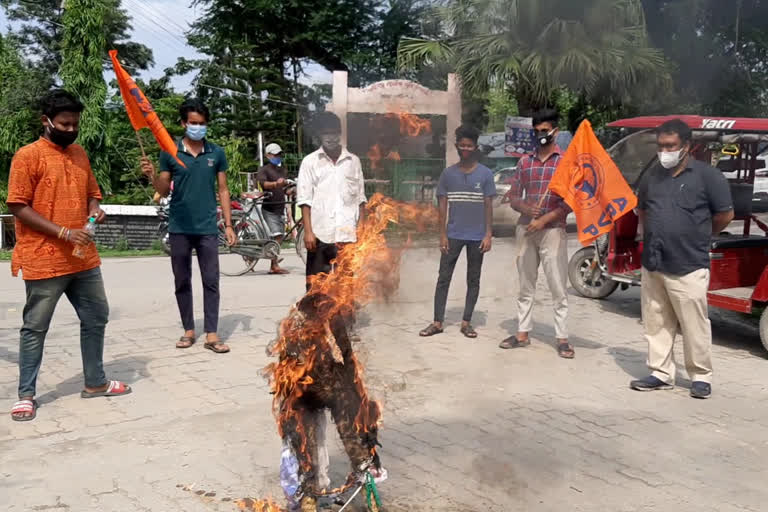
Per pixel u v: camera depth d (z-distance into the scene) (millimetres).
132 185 23781
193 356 6125
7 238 15930
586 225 5883
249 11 27250
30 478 3805
